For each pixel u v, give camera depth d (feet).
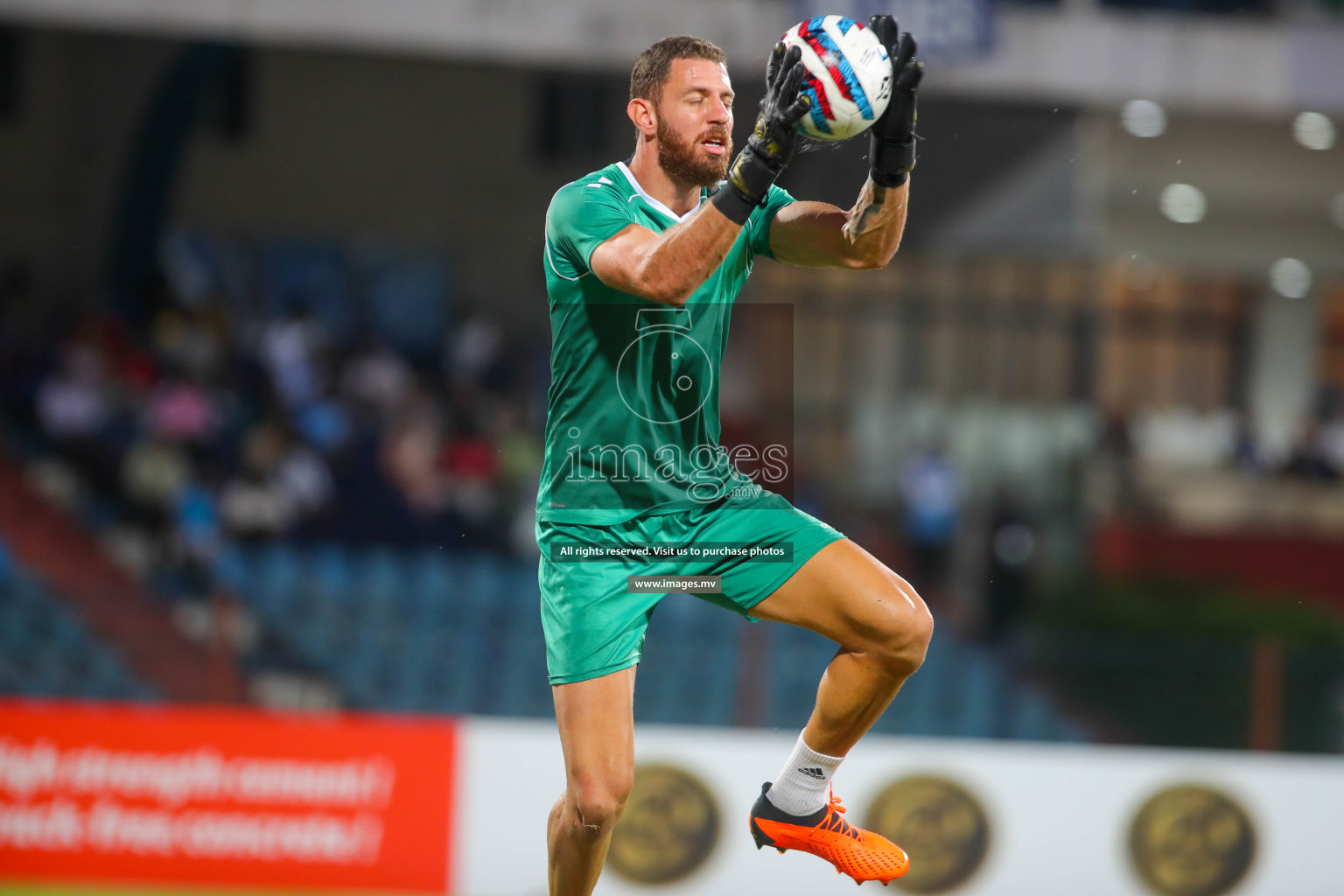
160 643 90.02
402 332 155.12
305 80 153.99
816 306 156.97
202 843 78.69
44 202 148.36
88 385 135.74
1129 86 132.87
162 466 132.87
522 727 80.28
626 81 156.97
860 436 156.25
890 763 79.41
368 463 135.85
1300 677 86.43
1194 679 87.66
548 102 157.48
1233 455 168.45
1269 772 80.23
